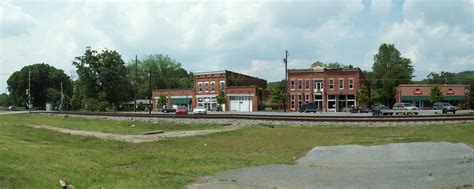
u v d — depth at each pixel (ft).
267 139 87.04
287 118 120.37
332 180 41.34
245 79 322.55
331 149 68.23
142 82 446.19
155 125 131.44
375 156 59.11
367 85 302.04
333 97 270.67
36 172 36.45
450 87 272.51
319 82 273.54
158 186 36.94
